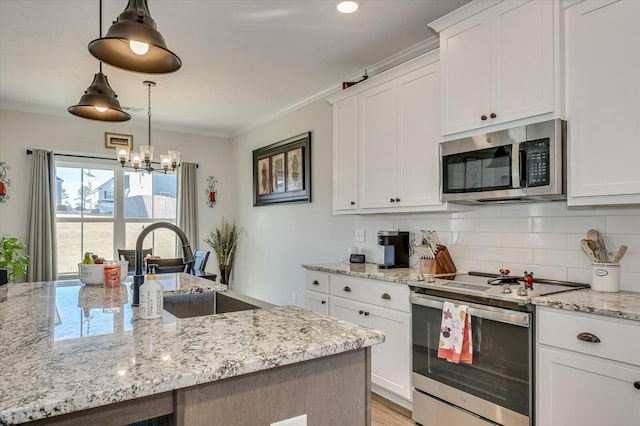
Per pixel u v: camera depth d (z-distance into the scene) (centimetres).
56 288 217
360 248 380
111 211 535
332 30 288
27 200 470
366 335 121
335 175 360
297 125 467
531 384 194
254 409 103
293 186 468
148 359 99
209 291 221
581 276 229
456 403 227
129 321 139
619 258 207
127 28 151
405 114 291
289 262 480
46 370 92
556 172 200
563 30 202
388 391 280
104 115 257
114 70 361
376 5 255
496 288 223
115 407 87
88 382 85
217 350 106
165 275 271
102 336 120
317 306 340
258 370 99
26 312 156
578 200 196
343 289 312
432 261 281
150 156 407
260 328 129
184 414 93
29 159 473
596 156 191
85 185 518
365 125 327
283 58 336
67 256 504
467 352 218
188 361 98
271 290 514
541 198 222
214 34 293
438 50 264
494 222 272
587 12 194
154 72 180
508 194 219
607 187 186
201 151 598
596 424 171
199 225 592
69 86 404
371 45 313
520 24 216
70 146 501
